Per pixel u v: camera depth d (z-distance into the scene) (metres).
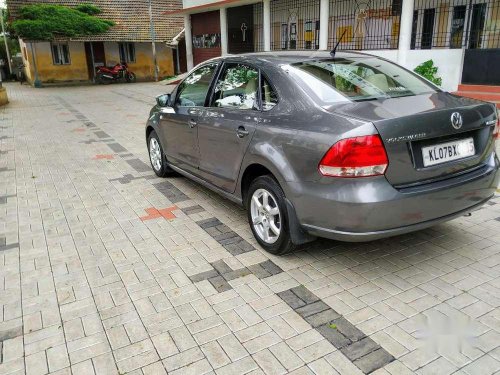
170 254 3.93
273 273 3.54
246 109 3.95
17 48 33.09
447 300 3.10
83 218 4.81
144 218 4.77
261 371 2.50
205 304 3.15
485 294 3.16
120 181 6.14
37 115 13.23
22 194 5.65
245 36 19.75
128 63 28.23
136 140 9.09
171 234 4.35
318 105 3.29
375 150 2.85
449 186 3.13
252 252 3.91
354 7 14.50
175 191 5.64
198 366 2.55
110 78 26.41
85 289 3.39
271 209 3.68
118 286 3.42
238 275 3.53
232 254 3.89
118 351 2.70
